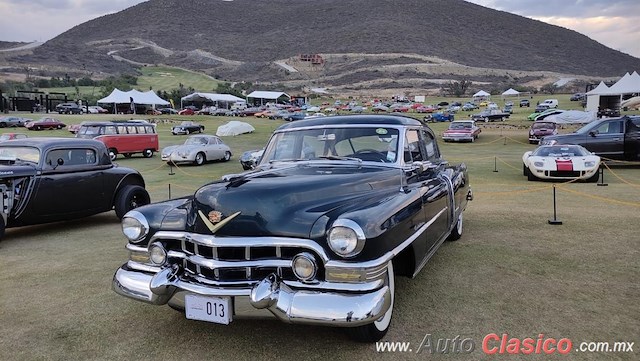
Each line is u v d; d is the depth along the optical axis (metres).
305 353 3.37
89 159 7.60
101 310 4.22
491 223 7.35
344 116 4.91
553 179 12.51
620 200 9.35
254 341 3.57
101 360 3.36
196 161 21.45
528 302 4.18
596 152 14.87
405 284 4.66
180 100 103.38
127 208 8.00
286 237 3.12
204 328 3.81
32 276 5.19
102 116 62.47
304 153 4.63
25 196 6.73
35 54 195.50
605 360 3.22
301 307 2.98
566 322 3.78
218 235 3.23
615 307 4.04
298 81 191.62
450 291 4.46
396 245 3.34
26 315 4.13
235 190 3.38
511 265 5.21
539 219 7.60
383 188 3.86
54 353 3.47
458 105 89.00
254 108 79.62
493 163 19.02
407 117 4.96
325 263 3.01
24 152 7.06
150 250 3.49
